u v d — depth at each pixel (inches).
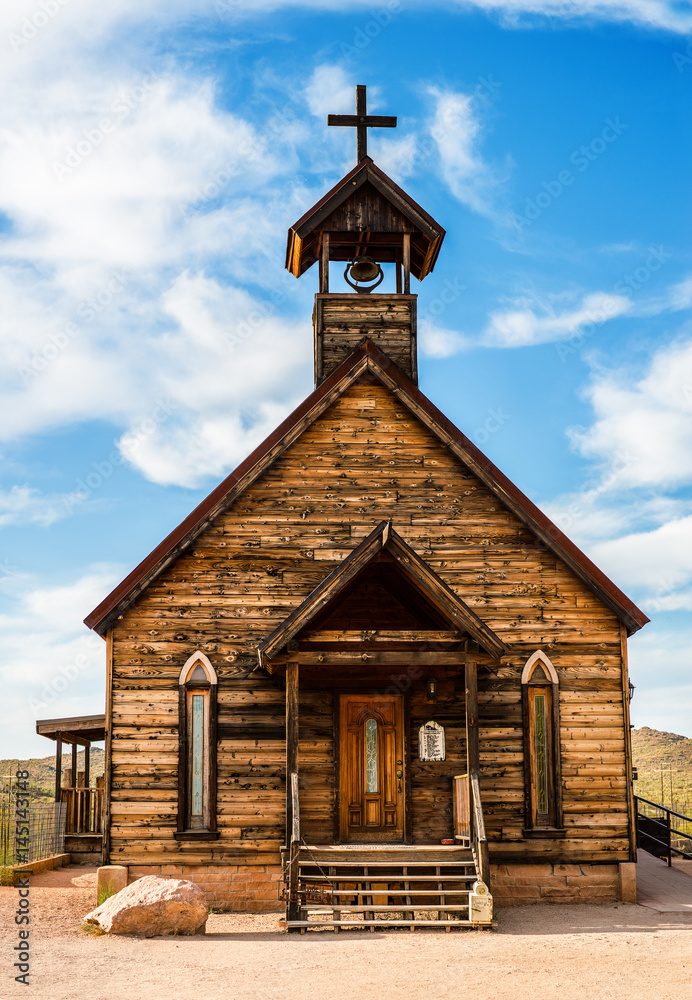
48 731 793.6
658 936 450.3
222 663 583.5
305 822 569.0
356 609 605.0
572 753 586.2
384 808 577.6
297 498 608.7
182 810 563.8
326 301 660.1
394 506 612.1
